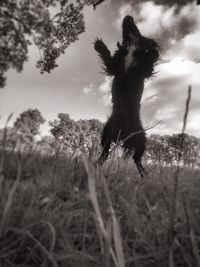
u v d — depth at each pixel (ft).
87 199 8.37
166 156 11.80
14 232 6.59
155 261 6.89
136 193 10.39
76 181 10.93
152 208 9.27
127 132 19.74
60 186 9.27
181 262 6.84
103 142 20.44
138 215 8.61
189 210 8.05
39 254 6.64
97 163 12.11
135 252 7.45
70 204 8.00
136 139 19.20
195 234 7.28
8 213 6.58
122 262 4.81
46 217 7.17
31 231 6.79
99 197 9.25
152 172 12.22
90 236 7.48
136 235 8.01
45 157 9.47
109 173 11.55
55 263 5.74
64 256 6.09
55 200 8.71
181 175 10.85
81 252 6.53
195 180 10.52
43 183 9.09
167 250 6.66
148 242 7.36
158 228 8.09
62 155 10.78
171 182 10.11
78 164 11.52
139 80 21.68
